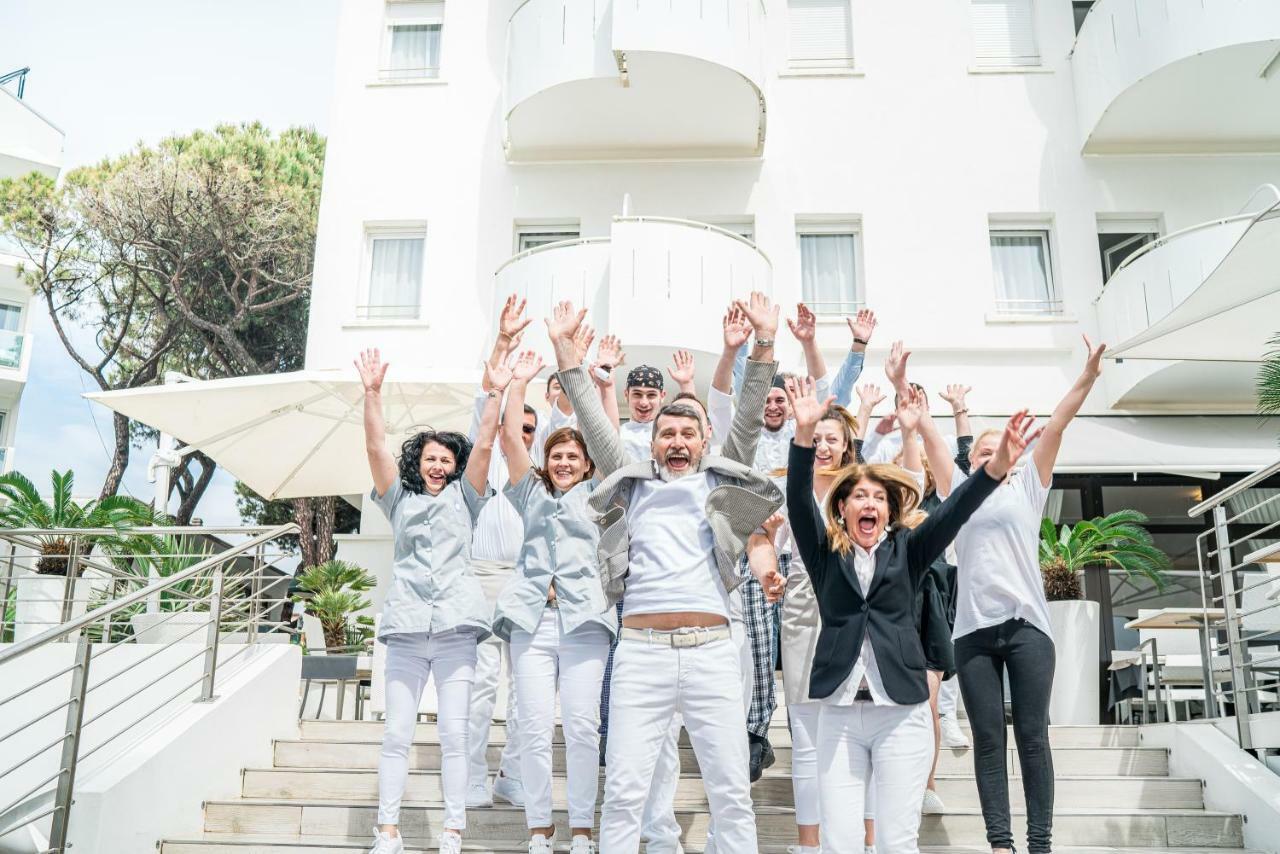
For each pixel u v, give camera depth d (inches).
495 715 304.0
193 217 1013.8
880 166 568.7
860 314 257.4
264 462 432.1
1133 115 534.9
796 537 168.6
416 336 564.4
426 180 584.7
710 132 561.0
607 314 488.7
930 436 213.6
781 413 235.1
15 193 1018.7
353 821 237.6
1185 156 557.9
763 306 174.9
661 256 479.2
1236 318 344.2
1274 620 313.3
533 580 197.5
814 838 192.7
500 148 585.3
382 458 208.7
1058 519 496.1
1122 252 561.0
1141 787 253.0
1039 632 193.8
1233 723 259.0
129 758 229.0
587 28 522.9
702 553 162.1
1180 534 490.0
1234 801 239.6
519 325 209.5
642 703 158.1
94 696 303.0
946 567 233.0
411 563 204.7
